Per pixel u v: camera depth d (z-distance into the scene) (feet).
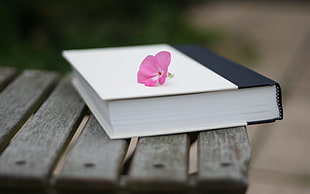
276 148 4.16
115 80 1.92
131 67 2.09
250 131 4.46
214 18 8.63
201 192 1.54
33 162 1.60
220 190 1.54
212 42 6.97
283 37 7.66
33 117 1.93
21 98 2.16
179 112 1.82
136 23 6.88
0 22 5.91
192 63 2.14
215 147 1.72
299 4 10.09
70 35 5.99
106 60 2.21
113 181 1.53
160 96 1.78
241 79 1.92
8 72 2.50
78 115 1.96
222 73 2.00
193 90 1.79
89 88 2.05
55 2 6.36
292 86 5.61
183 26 7.23
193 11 8.84
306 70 6.16
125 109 1.77
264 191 3.50
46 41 5.98
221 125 1.86
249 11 9.37
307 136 4.39
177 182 1.53
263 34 7.77
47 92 2.31
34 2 6.19
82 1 6.59
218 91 1.83
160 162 1.62
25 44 5.82
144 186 1.54
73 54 2.33
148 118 1.80
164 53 1.88
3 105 2.08
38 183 1.54
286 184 3.60
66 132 1.81
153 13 7.00
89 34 6.18
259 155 4.04
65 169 1.57
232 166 1.59
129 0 6.97
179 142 1.75
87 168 1.58
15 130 1.88
